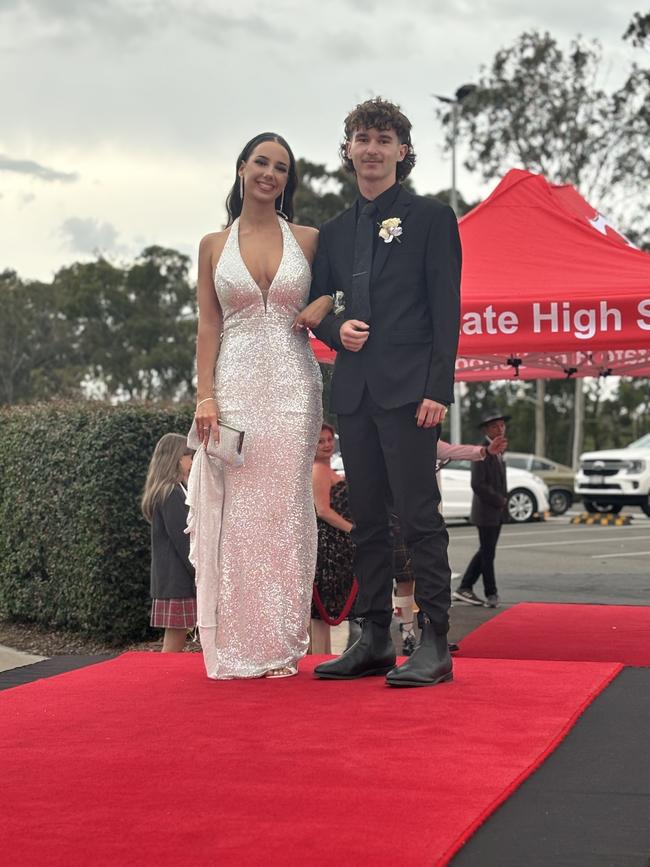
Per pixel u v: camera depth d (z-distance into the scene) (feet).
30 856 8.89
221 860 8.74
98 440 28.99
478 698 14.35
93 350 204.54
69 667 18.07
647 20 123.65
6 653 28.78
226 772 11.10
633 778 11.18
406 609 25.85
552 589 40.78
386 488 16.38
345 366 16.26
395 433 15.72
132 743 12.27
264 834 9.30
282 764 11.35
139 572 29.27
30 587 31.48
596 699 14.56
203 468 16.63
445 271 15.72
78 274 202.90
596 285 22.33
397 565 25.67
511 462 95.40
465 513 74.79
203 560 16.44
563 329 21.52
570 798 10.57
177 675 16.42
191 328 201.87
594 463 84.02
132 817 9.78
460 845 9.20
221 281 16.74
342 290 16.39
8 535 32.12
